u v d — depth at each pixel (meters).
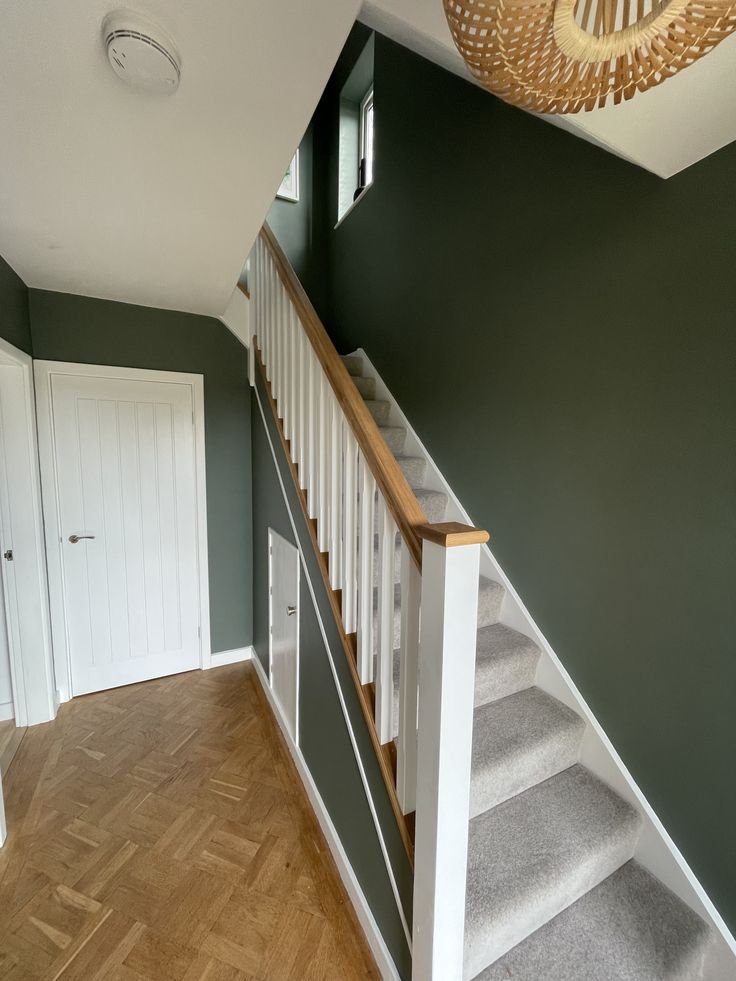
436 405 2.32
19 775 2.02
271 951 1.34
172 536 2.86
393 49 2.64
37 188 1.43
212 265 2.05
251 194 1.47
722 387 1.15
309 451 1.78
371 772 1.34
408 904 1.13
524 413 1.79
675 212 1.23
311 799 1.88
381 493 1.16
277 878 1.57
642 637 1.38
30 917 1.41
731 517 1.15
